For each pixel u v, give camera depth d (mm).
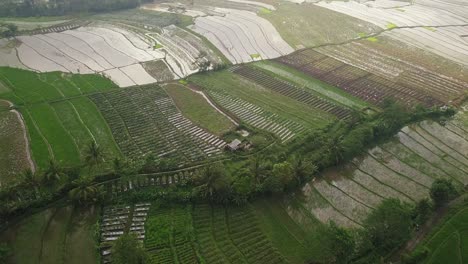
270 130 63406
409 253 43062
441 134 65438
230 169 53969
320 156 56531
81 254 42062
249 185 49656
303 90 76750
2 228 43594
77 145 56969
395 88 78688
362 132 60375
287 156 57062
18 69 78625
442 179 49844
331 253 39625
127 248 37938
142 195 48312
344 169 56719
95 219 45875
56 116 63531
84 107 66812
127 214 46438
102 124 62531
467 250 43875
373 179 55312
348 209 50188
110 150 56375
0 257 39500
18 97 67938
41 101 67312
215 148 58438
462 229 46375
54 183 48031
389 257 42656
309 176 53719
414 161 59125
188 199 48062
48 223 45062
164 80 78562
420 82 81750
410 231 44438
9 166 51906
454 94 77438
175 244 43250
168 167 52781
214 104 70812
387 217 42969
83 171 51188
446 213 48500
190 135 61406
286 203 50125
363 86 79188
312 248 42062
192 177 50344
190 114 67250
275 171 50344
